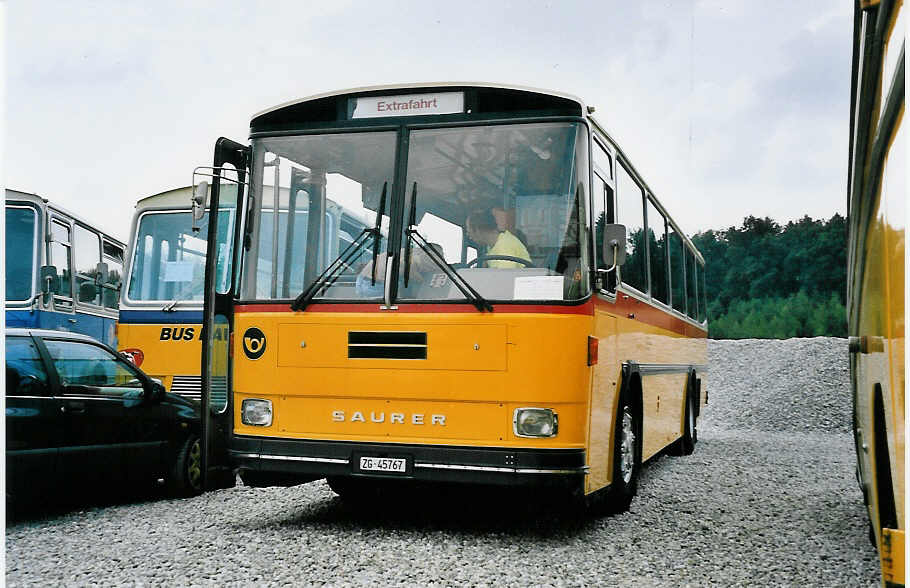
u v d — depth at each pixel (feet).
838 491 32.91
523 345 21.11
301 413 22.52
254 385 22.99
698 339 49.98
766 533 24.11
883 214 12.58
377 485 27.25
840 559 21.02
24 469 23.65
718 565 20.15
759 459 45.29
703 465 41.50
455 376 21.40
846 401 75.51
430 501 28.63
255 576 18.54
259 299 23.36
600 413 22.94
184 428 29.63
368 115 23.48
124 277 37.83
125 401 27.32
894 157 11.73
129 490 31.19
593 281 21.97
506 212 22.17
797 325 161.68
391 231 22.57
